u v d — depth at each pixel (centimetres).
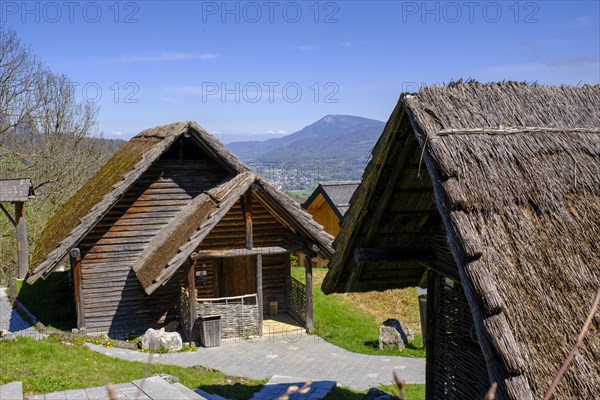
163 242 1733
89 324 1747
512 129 623
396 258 808
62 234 1786
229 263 1934
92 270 1752
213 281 1897
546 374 461
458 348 802
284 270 2008
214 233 1827
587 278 522
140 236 1808
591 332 492
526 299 497
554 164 598
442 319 841
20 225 2230
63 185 3300
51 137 3225
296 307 1917
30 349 1259
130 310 1789
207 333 1641
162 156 1841
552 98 697
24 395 959
